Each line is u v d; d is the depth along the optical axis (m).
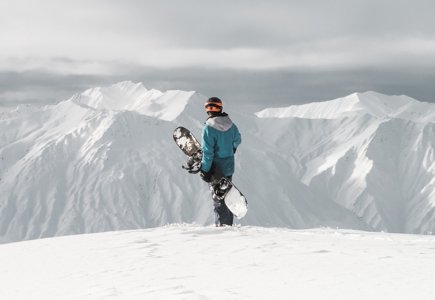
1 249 11.08
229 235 10.49
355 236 10.60
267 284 6.36
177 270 7.60
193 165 11.67
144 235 11.03
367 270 6.98
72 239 11.48
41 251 10.26
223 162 11.45
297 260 7.92
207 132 11.28
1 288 7.34
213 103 11.44
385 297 5.46
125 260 8.64
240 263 7.88
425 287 5.81
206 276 7.06
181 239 10.26
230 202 11.27
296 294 5.75
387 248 8.90
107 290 6.46
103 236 11.37
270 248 9.02
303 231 12.44
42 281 7.57
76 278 7.55
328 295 5.65
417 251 8.53
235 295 5.75
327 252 8.50
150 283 6.76
